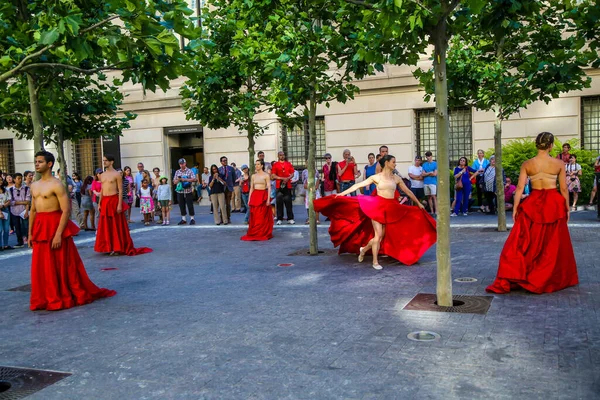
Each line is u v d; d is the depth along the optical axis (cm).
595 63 721
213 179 1600
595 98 1686
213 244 1204
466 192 1591
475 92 1156
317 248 1034
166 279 827
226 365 444
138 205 2441
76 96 1181
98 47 503
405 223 867
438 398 365
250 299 671
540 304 593
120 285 796
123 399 387
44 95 912
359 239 955
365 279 764
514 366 416
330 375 413
